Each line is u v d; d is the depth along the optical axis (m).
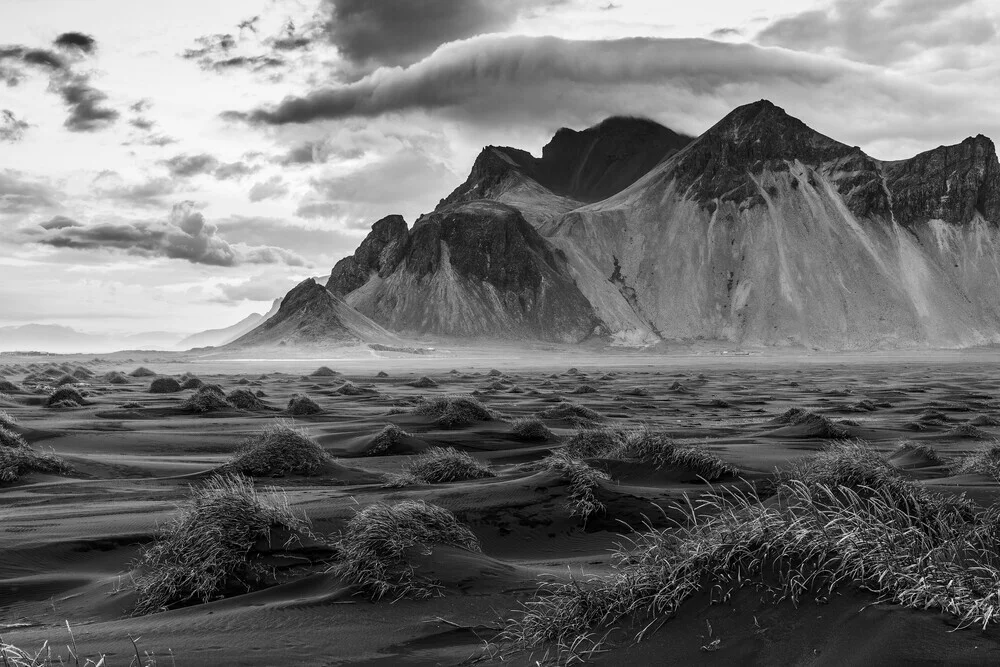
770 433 28.11
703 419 35.78
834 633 5.24
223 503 9.99
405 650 6.87
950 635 4.89
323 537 10.65
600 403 45.53
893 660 4.75
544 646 6.51
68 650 7.03
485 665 6.30
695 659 5.48
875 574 5.69
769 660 5.21
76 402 39.50
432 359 194.62
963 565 6.04
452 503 12.77
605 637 6.21
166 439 25.80
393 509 9.91
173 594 8.89
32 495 16.05
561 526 12.23
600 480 13.66
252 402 38.69
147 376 81.19
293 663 6.59
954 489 14.71
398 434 23.73
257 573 9.17
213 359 195.12
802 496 7.75
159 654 6.86
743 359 196.62
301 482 17.70
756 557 6.23
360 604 8.06
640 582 6.71
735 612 5.85
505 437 25.89
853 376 95.56
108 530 12.31
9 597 9.54
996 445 20.88
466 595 8.34
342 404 44.03
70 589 9.84
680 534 8.98
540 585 8.65
